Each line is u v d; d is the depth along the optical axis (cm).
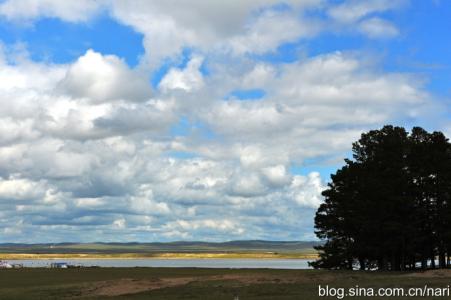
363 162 8938
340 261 8631
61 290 5459
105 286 5662
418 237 7825
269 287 5288
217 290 5206
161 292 5247
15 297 5000
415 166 8150
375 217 8044
